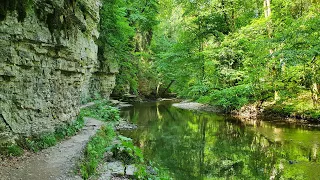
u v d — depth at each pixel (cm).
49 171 700
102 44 2511
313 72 1928
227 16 2858
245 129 1759
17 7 788
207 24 2948
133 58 3766
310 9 1870
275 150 1245
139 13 3644
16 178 634
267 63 2123
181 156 1206
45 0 916
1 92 775
